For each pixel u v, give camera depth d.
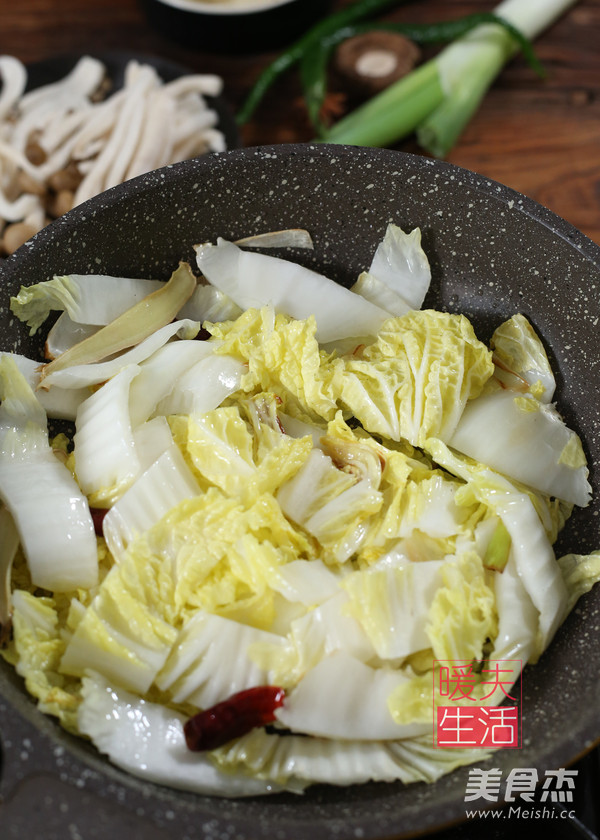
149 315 0.60
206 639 0.52
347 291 0.61
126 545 0.55
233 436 0.57
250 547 0.53
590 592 0.56
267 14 0.84
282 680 0.52
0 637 0.52
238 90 0.87
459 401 0.58
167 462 0.56
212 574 0.54
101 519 0.56
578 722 0.49
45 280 0.58
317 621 0.52
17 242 0.76
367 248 0.63
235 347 0.60
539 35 0.89
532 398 0.59
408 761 0.51
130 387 0.58
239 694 0.51
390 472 0.57
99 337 0.59
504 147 0.85
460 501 0.56
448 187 0.59
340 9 0.91
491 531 0.56
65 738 0.49
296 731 0.52
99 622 0.51
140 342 0.60
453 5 0.90
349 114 0.86
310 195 0.61
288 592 0.53
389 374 0.59
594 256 0.57
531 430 0.58
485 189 0.59
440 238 0.62
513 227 0.59
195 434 0.57
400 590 0.53
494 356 0.61
